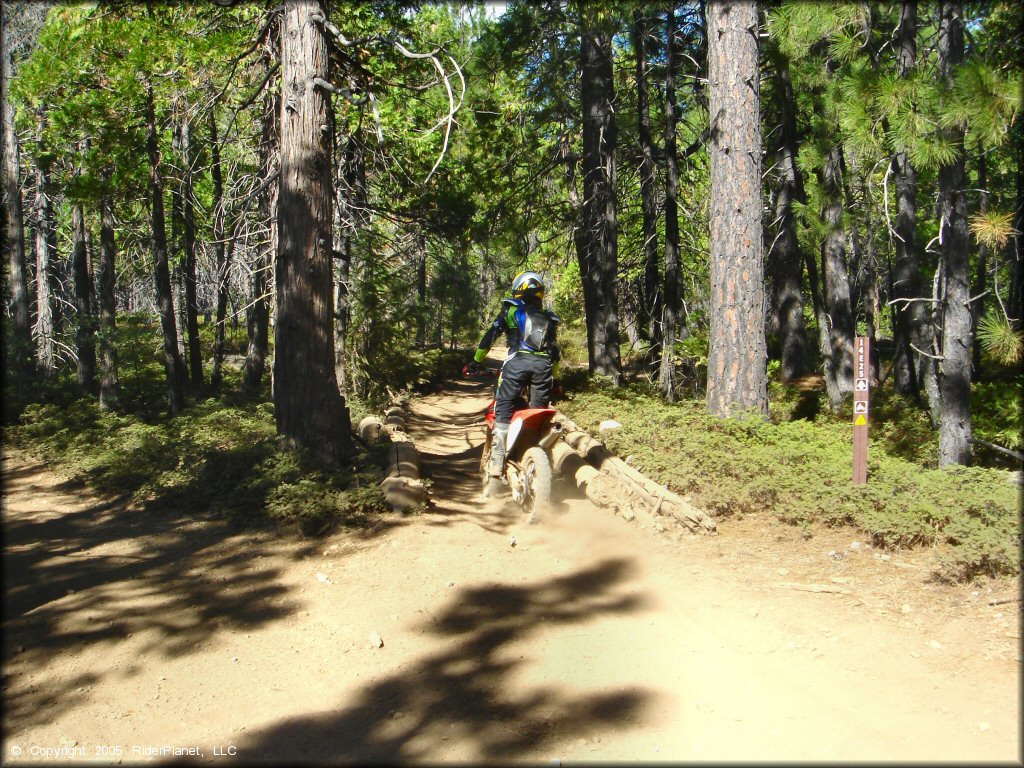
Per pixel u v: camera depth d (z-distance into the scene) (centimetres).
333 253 952
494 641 486
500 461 764
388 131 1480
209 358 3191
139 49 1261
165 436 1217
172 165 1516
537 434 759
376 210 1627
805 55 1238
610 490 752
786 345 2045
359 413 1466
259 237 1432
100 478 957
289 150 916
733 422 928
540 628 502
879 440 1050
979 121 683
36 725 404
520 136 1867
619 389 1574
